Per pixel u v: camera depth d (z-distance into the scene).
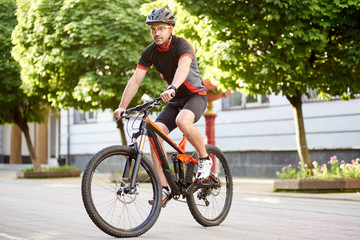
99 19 16.00
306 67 12.02
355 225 6.52
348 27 11.38
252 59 12.28
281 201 10.21
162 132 5.70
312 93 19.03
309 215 7.66
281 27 11.32
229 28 11.95
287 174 12.88
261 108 20.67
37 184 17.12
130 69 16.28
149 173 5.55
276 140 20.14
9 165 35.84
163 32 5.51
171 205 9.02
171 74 5.82
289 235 5.62
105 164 5.19
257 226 6.37
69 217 7.30
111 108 17.44
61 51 16.41
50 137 36.81
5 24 20.09
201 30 12.07
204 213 6.26
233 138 21.69
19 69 19.89
